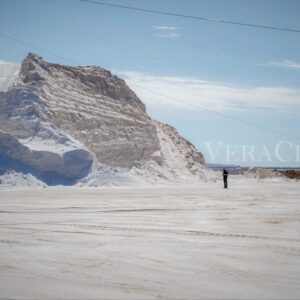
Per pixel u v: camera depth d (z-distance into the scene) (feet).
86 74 195.21
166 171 193.98
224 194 109.91
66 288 24.45
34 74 171.32
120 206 75.66
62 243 38.75
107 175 152.35
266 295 23.29
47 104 159.74
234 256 33.19
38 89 163.02
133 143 181.68
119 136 179.52
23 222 53.67
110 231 46.09
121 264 30.50
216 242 39.32
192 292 23.75
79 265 30.19
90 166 149.89
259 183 199.31
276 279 26.58
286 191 125.08
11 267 29.58
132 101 206.39
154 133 201.77
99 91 193.57
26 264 30.48
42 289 24.25
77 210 68.80
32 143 141.28
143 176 174.81
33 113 151.23
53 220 55.72
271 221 55.01
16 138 135.64
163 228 48.49
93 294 23.31
